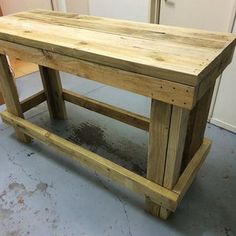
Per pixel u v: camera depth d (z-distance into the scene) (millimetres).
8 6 3193
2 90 1659
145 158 1688
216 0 1671
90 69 1026
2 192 1465
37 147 1801
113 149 1773
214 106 1941
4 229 1271
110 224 1289
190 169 1257
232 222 1286
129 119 1743
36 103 1974
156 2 2127
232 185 1488
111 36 1142
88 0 2863
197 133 1294
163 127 981
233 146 1792
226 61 1072
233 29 1632
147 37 1119
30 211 1358
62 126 2025
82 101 1935
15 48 1282
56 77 1885
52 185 1509
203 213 1330
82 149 1416
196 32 1175
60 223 1298
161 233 1241
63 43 1070
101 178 1548
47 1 3318
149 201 1271
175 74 804
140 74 889
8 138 1896
